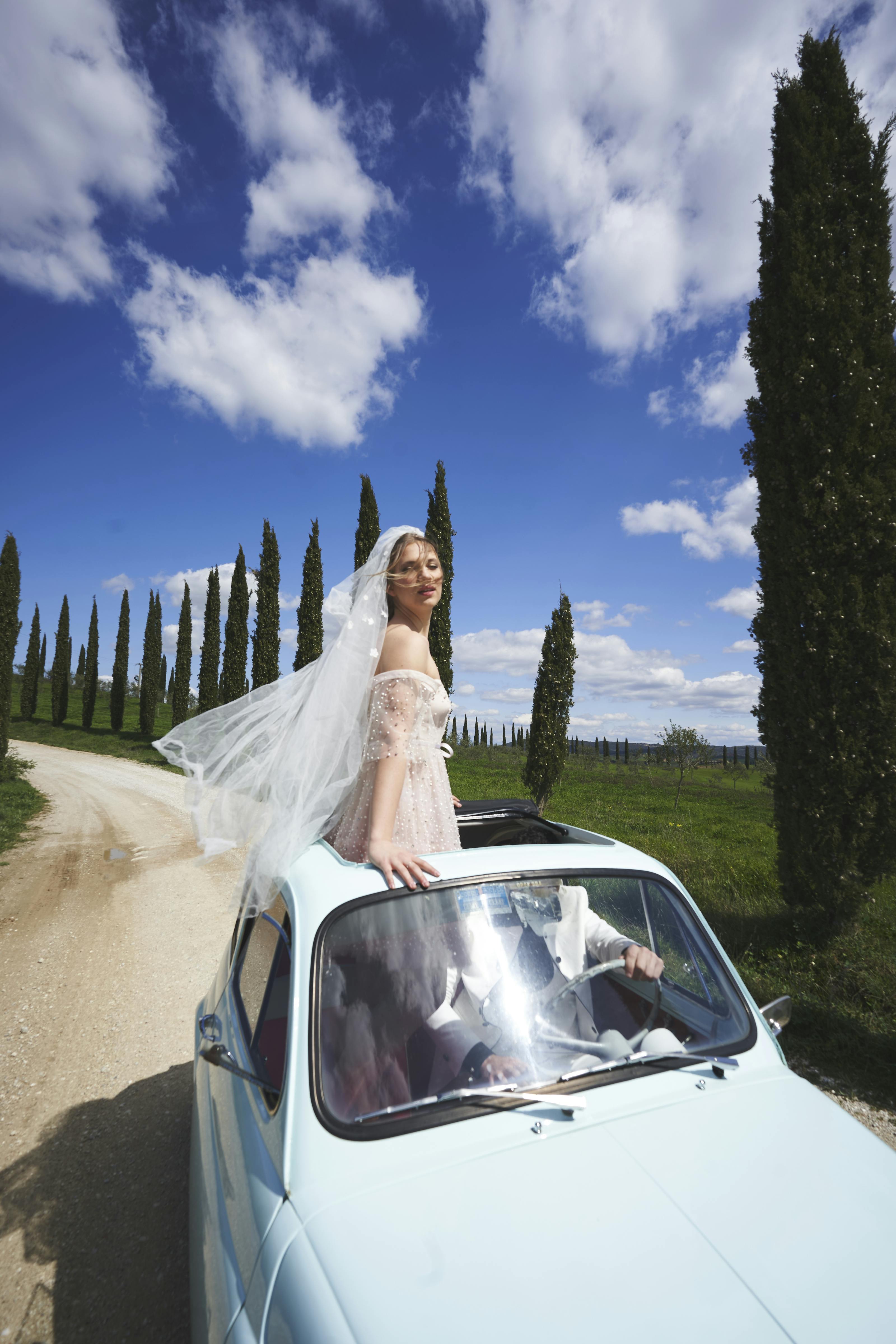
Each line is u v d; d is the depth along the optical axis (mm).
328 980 1672
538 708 15320
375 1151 1437
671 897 2102
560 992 1829
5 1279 2629
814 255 5516
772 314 5738
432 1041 1671
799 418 5516
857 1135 1565
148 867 10984
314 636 26484
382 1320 1117
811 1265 1235
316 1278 1203
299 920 1807
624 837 14266
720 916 6387
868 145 5574
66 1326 2391
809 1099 1679
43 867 11273
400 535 2529
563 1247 1242
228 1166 1691
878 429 5309
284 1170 1425
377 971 1720
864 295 5465
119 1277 2613
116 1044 4812
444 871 1934
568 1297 1154
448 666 17266
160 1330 2350
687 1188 1378
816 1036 4320
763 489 5836
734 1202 1354
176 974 6223
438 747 2465
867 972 4977
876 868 5230
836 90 5695
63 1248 2789
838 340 5367
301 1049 1577
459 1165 1414
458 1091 1557
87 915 8398
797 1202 1364
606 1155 1449
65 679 57188
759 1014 1943
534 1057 1676
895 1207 1378
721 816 22469
